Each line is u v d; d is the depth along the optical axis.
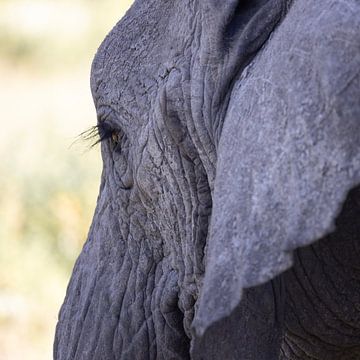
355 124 4.58
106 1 38.41
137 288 6.66
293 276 5.70
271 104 4.91
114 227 6.79
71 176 19.91
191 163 6.17
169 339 6.58
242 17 5.78
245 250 4.71
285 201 4.67
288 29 5.02
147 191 6.47
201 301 4.71
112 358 6.69
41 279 18.31
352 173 4.54
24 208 19.39
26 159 20.48
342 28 4.73
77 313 6.85
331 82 4.67
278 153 4.77
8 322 17.47
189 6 6.16
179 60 6.16
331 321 5.82
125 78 6.57
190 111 6.05
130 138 6.58
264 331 5.67
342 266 5.62
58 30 37.16
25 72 34.53
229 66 5.72
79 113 28.42
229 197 4.89
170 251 6.51
